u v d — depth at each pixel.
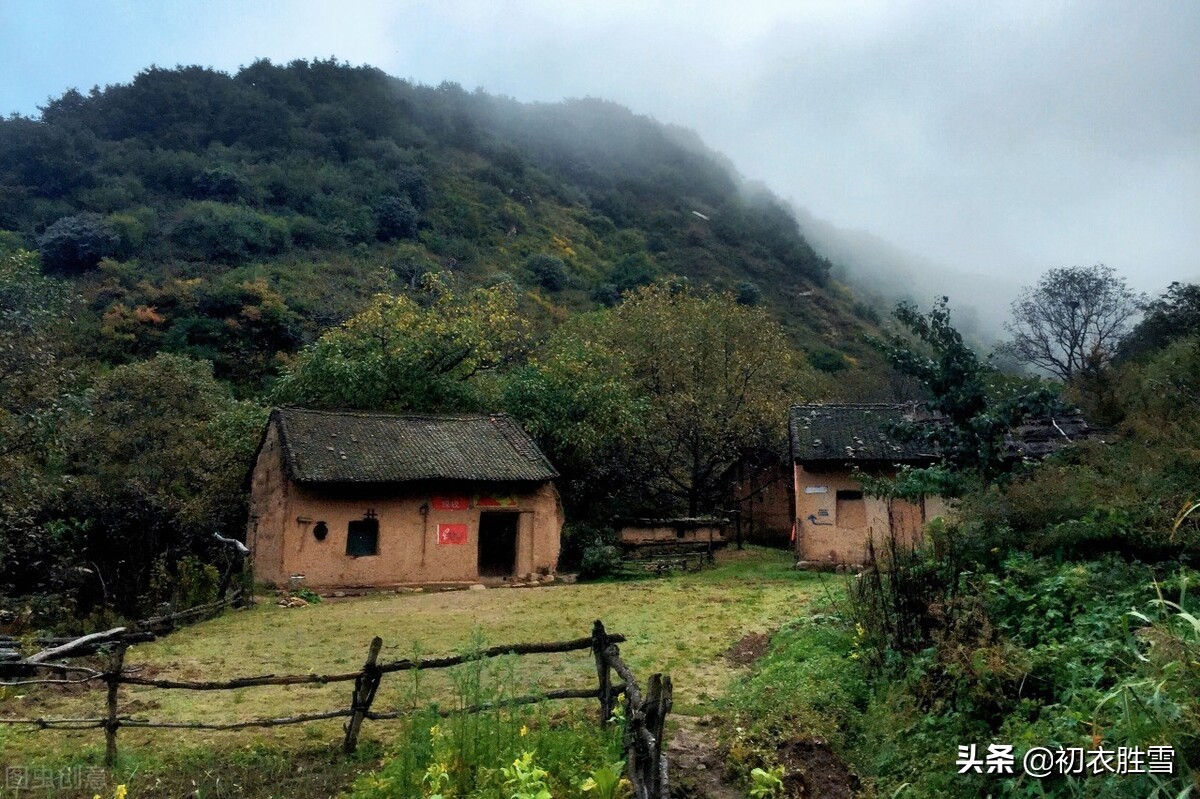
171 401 24.00
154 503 20.53
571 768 5.93
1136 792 4.33
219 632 13.65
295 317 42.31
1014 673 5.87
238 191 58.72
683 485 28.94
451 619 14.38
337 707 8.62
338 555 19.08
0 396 14.12
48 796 6.11
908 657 7.46
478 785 5.68
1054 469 9.91
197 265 48.56
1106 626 6.35
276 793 6.30
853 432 21.42
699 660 10.01
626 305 31.92
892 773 5.88
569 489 27.91
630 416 26.47
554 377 26.81
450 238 64.19
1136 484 8.59
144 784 6.50
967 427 11.71
